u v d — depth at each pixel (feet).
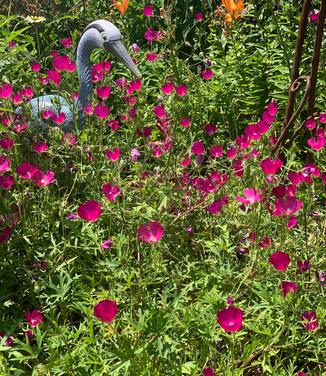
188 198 10.04
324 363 7.98
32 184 10.30
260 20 15.15
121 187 10.01
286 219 7.85
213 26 16.43
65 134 11.70
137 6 18.38
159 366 7.48
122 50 13.19
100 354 7.43
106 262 8.39
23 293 9.27
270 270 8.22
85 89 12.96
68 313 8.98
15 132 10.68
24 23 18.02
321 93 13.53
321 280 8.70
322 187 10.04
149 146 11.06
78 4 19.65
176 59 14.93
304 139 13.08
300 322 7.94
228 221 9.20
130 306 8.20
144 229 7.57
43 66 16.96
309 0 11.10
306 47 14.05
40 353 8.25
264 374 8.16
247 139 9.54
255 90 14.17
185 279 9.19
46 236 9.62
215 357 7.69
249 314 8.46
